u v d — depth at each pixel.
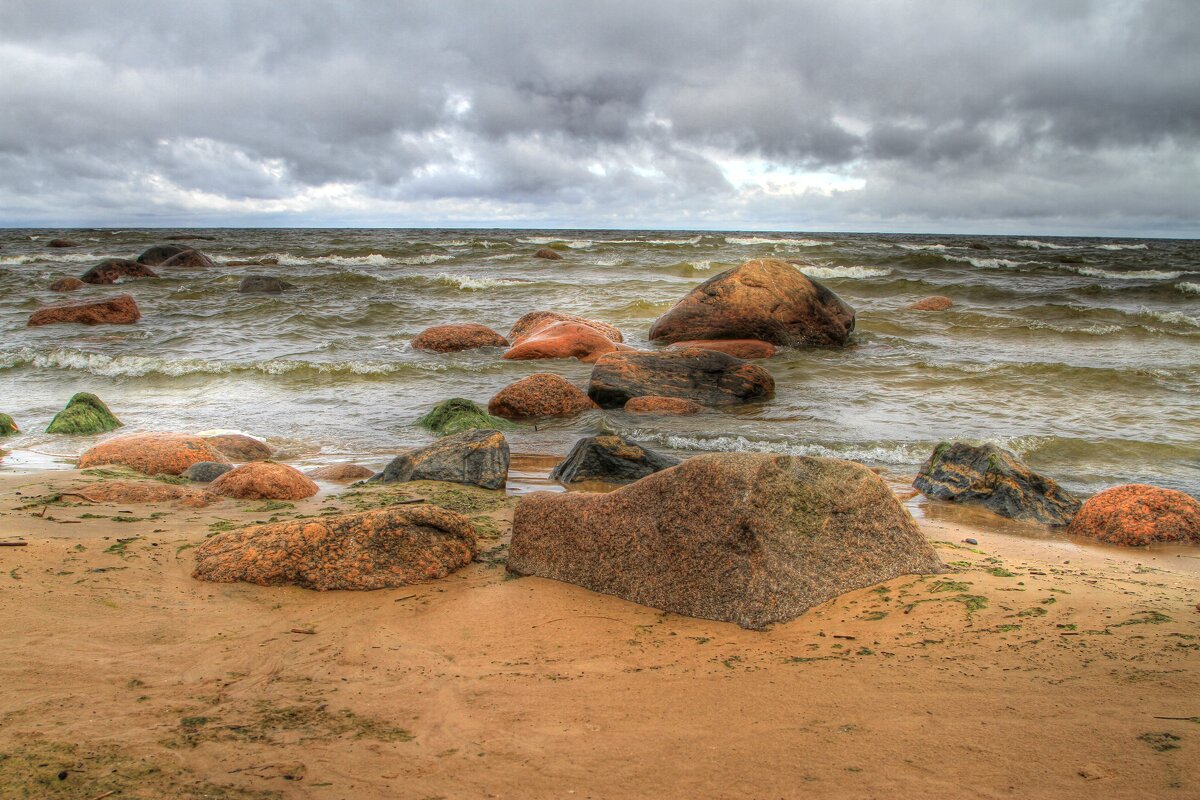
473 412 12.16
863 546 5.43
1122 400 13.50
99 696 3.77
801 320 18.83
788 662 4.25
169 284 32.41
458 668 4.29
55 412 13.09
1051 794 2.84
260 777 3.06
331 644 4.62
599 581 5.51
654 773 3.10
